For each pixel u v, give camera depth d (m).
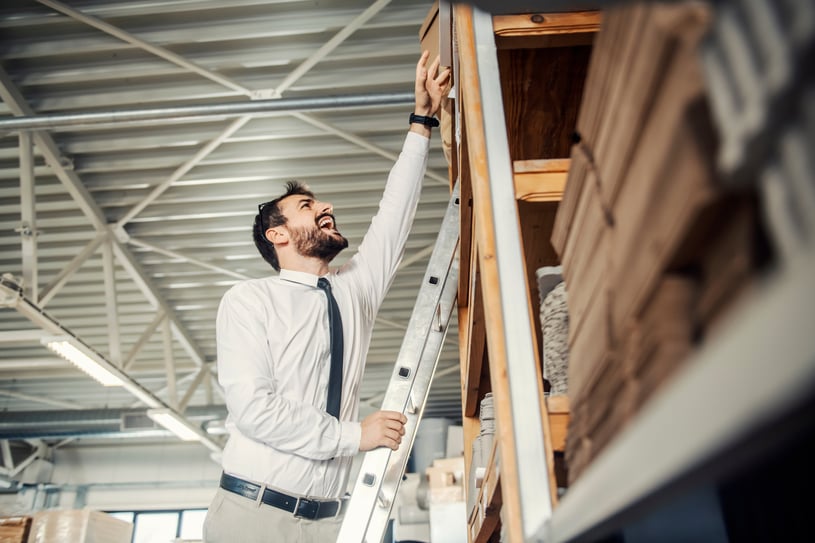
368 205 5.81
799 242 0.23
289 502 1.50
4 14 4.11
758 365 0.19
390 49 4.46
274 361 1.63
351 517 1.49
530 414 0.70
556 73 1.13
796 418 0.19
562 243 0.64
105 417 8.81
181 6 4.12
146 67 4.49
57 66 4.48
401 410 1.64
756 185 0.27
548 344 0.90
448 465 4.59
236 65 4.51
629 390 0.42
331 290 1.77
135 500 11.05
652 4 0.35
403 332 7.82
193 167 5.31
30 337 5.38
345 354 1.74
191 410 8.45
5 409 9.86
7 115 4.75
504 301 0.77
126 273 6.47
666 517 0.61
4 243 5.88
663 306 0.35
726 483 0.55
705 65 0.29
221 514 1.51
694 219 0.30
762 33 0.24
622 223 0.42
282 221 1.91
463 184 1.59
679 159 0.32
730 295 0.29
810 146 0.22
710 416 0.22
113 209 5.66
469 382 1.79
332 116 4.92
